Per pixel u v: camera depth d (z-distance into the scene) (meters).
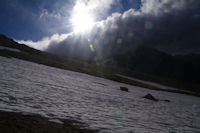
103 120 5.90
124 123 6.10
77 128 4.49
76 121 5.09
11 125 3.55
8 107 4.70
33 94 7.34
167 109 12.88
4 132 3.19
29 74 14.09
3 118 3.81
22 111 4.67
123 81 43.12
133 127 5.79
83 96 10.38
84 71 42.47
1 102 5.01
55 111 5.61
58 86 11.91
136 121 6.84
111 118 6.48
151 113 9.71
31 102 5.94
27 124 3.83
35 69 19.61
